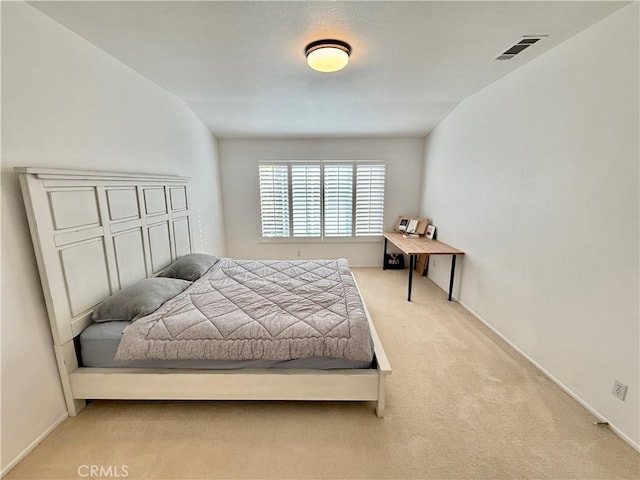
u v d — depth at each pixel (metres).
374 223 4.93
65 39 1.77
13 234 1.48
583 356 1.86
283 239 4.98
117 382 1.74
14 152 1.48
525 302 2.39
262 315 1.90
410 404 1.88
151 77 2.62
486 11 1.68
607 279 1.69
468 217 3.30
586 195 1.82
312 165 4.71
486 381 2.10
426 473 1.44
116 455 1.53
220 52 2.17
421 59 2.30
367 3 1.62
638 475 1.42
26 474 1.43
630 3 1.54
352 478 1.42
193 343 1.70
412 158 4.73
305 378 1.73
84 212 1.84
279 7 1.64
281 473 1.44
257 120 3.93
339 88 2.97
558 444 1.59
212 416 1.78
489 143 2.88
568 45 1.94
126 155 2.37
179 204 3.12
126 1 1.55
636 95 1.52
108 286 2.06
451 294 3.58
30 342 1.55
